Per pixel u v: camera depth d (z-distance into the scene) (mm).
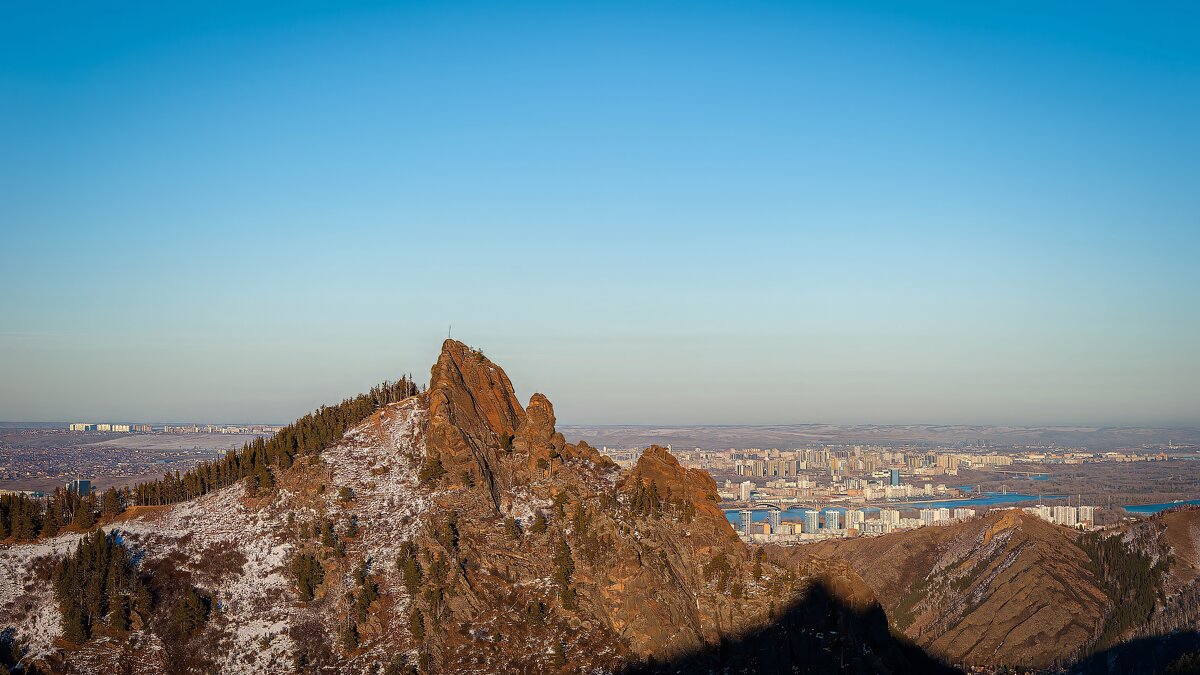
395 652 194625
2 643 191875
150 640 197250
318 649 195500
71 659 190250
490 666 192375
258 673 190375
